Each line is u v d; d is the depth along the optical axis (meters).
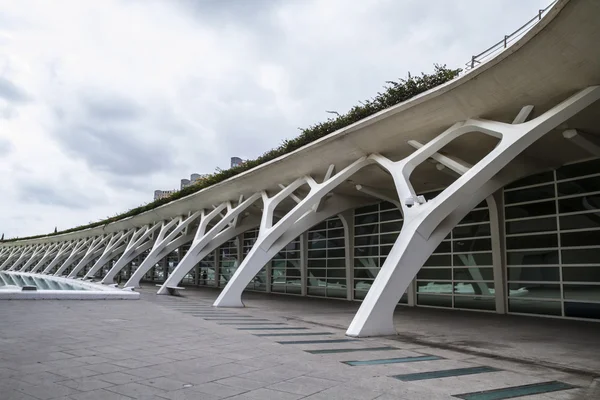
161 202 37.97
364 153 18.72
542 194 16.70
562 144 14.56
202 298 25.06
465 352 9.33
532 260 16.77
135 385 5.58
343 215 25.33
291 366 7.02
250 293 31.34
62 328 10.64
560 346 10.11
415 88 17.39
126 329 10.88
